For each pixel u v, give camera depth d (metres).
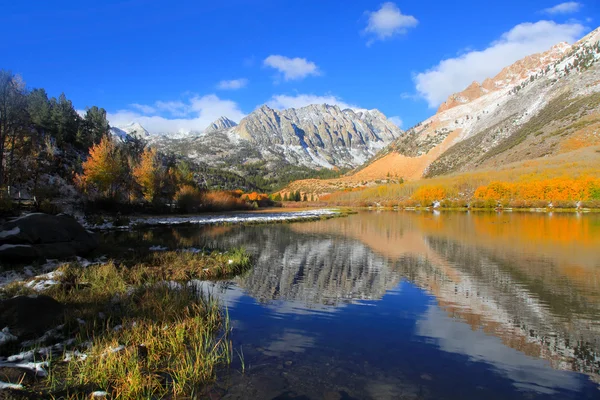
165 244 23.77
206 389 6.55
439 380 7.10
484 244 26.83
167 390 6.46
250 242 28.22
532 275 16.88
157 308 10.09
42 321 8.46
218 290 13.81
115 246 21.20
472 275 16.92
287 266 19.02
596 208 71.50
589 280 15.85
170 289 12.09
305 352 8.30
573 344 9.08
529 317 11.14
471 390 6.75
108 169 49.59
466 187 103.25
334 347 8.64
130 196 57.19
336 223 47.28
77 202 45.78
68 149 76.38
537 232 34.12
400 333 9.66
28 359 7.08
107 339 8.05
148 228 37.06
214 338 9.00
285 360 7.84
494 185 89.81
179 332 8.62
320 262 20.20
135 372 6.67
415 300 12.95
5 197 28.72
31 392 5.91
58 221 17.52
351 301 12.74
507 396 6.57
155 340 8.14
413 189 115.94
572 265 19.02
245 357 7.95
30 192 45.41
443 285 15.15
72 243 17.23
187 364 7.32
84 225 34.62
